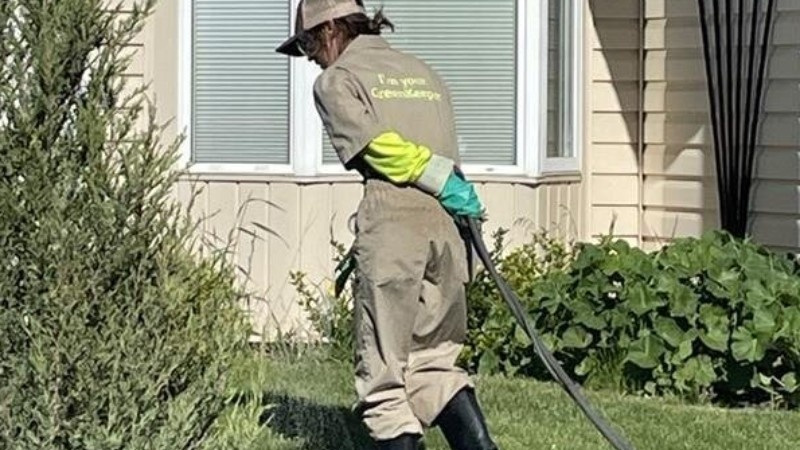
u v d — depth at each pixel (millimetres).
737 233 9758
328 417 7258
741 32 9711
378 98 5633
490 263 5680
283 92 10172
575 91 10570
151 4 5246
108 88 5074
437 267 5668
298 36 5875
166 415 5105
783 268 8539
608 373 8391
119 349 4953
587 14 10695
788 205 9602
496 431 7219
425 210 5633
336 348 8781
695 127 10414
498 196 10188
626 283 8367
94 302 4961
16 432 4984
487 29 10188
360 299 5684
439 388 5703
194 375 5219
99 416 4969
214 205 10203
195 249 9641
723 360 8164
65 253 4910
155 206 5078
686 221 10508
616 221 10828
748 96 9703
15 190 4934
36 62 4953
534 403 7840
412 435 5652
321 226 10109
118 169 5023
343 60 5723
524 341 8539
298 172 10062
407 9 10188
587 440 7066
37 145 4930
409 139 5660
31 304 4930
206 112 10250
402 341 5664
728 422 7477
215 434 5352
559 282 8633
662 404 7953
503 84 10188
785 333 7922
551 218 10344
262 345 8500
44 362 4875
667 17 10570
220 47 10227
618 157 10820
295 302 10016
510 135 10211
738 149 9734
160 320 5062
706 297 8219
